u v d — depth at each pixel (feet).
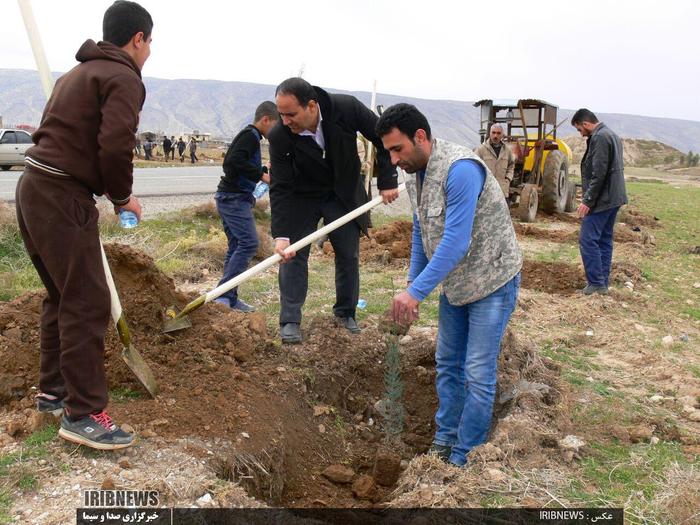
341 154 15.93
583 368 17.19
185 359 13.78
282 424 13.20
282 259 14.92
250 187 19.43
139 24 10.26
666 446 12.76
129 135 9.65
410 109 10.63
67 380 10.28
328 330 17.60
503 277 11.37
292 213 16.56
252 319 16.21
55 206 9.79
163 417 11.75
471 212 10.67
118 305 11.36
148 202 44.27
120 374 12.75
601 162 23.13
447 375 12.70
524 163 49.42
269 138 15.96
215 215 36.24
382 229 35.63
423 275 10.68
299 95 14.55
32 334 13.52
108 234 30.01
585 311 22.15
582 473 11.49
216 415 12.21
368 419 15.52
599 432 13.11
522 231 40.50
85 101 9.70
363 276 26.50
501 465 11.35
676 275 30.37
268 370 14.82
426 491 10.61
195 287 23.59
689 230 48.11
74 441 10.39
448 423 12.92
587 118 23.63
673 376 16.66
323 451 13.67
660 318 22.40
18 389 12.43
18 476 9.72
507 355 15.74
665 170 207.21
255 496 11.18
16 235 26.40
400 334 17.80
